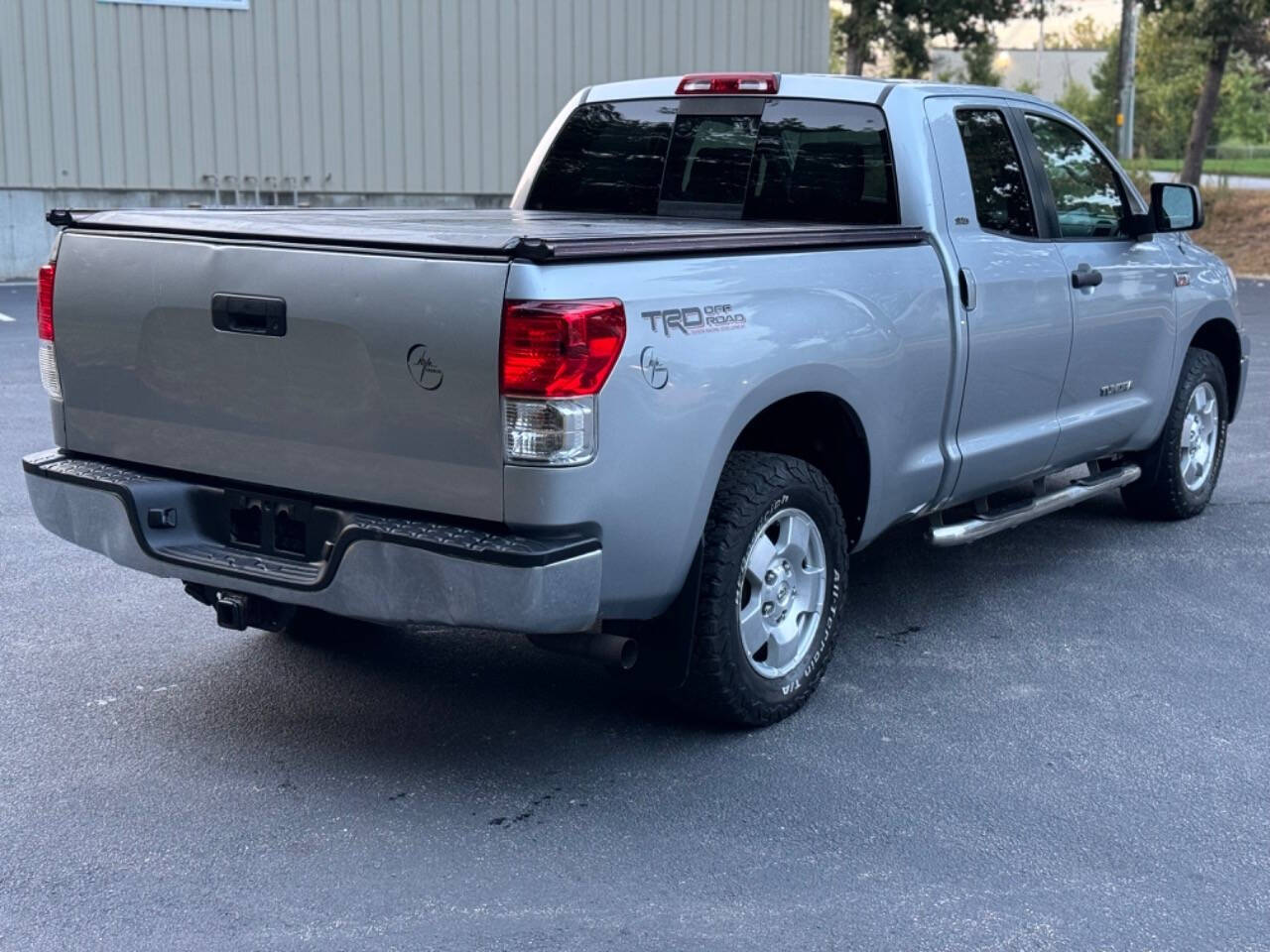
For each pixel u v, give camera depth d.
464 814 3.85
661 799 3.95
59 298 4.35
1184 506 7.01
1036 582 6.10
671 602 4.08
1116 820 3.85
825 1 23.91
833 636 4.66
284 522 4.05
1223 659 5.16
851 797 3.98
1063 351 5.70
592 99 6.00
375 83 21.06
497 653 5.14
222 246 3.98
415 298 3.63
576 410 3.55
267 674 4.88
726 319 4.00
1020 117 5.70
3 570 5.98
